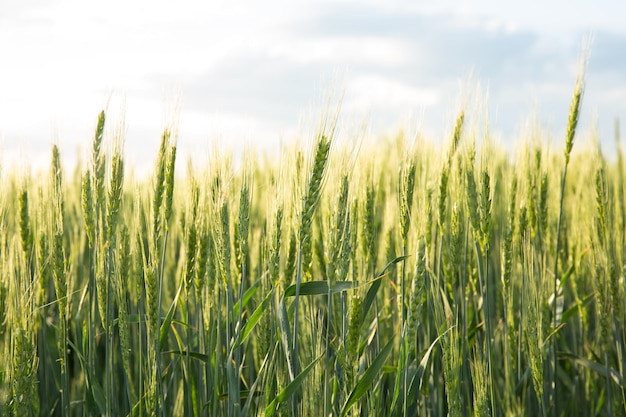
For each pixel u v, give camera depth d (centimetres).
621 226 172
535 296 145
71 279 152
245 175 139
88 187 140
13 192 173
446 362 133
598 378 172
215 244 139
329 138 131
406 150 143
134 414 139
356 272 146
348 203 132
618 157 195
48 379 161
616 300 158
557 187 178
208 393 142
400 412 138
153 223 137
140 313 144
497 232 183
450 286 150
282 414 134
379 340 148
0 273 138
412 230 150
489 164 150
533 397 162
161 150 137
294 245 140
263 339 141
